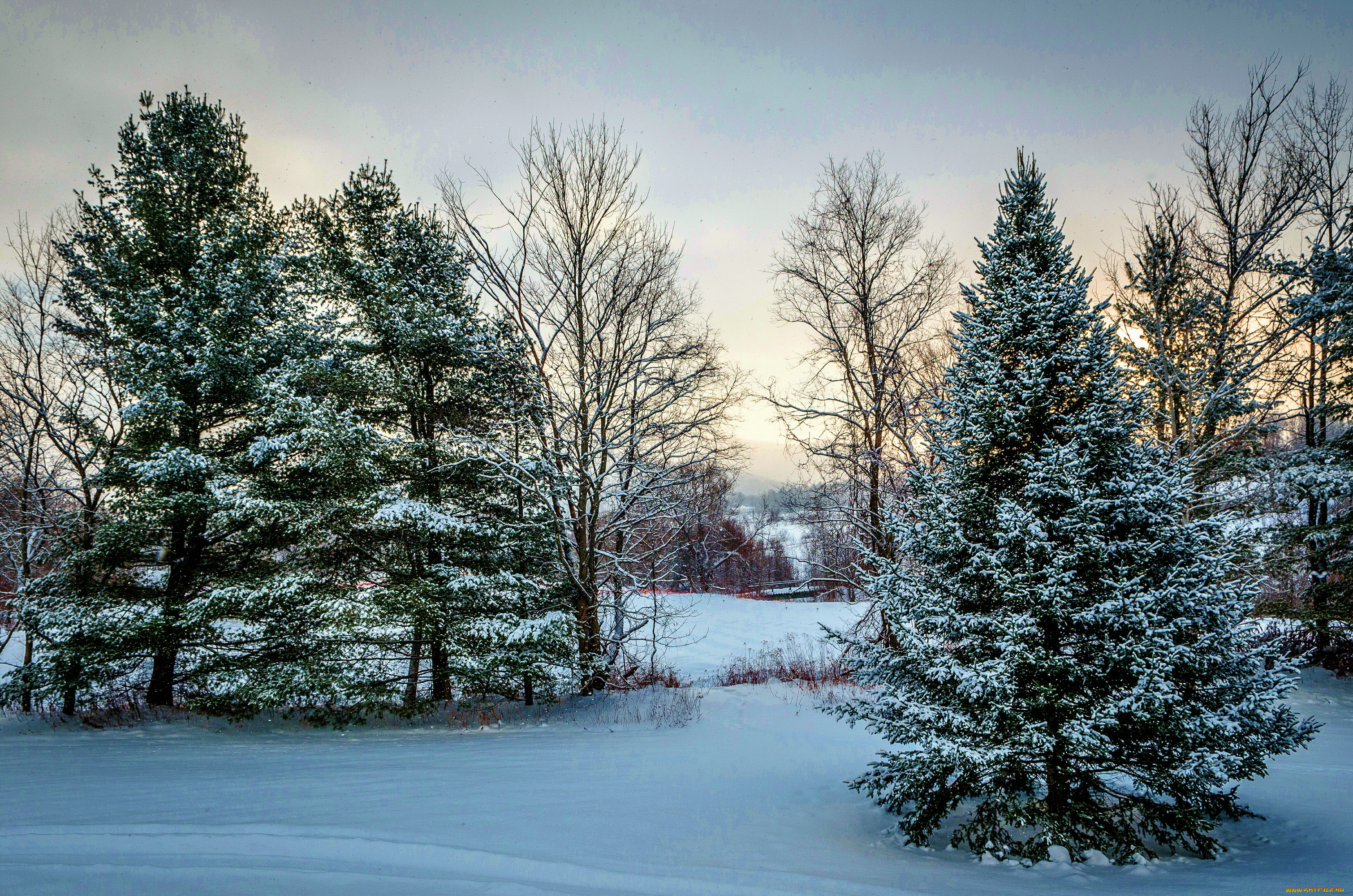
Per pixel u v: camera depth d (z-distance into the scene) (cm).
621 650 1995
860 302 2102
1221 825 768
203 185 1708
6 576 1891
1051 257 793
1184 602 656
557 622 1584
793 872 591
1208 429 1977
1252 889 536
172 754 1186
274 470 1627
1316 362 2016
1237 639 677
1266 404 1953
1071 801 707
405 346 1638
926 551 777
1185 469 757
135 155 1702
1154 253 2058
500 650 1580
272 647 1585
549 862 577
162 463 1487
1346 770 1041
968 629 729
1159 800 797
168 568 1648
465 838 650
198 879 484
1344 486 1806
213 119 1758
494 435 1759
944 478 796
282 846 594
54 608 1494
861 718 796
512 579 1628
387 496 1555
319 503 1580
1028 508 726
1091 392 733
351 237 1758
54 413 1914
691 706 1611
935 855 705
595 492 1812
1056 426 748
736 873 579
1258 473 1978
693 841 704
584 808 825
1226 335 1953
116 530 1513
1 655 2395
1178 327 2020
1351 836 700
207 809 747
